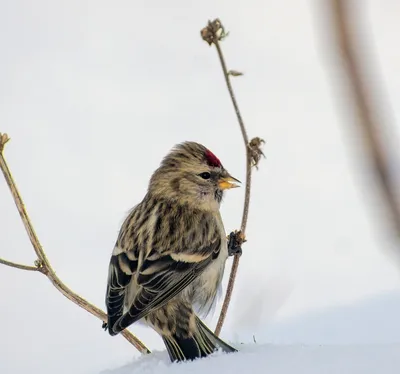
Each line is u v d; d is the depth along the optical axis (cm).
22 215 742
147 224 741
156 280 695
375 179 184
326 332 889
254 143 721
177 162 791
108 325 654
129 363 611
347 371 473
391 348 503
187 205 779
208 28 692
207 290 749
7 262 737
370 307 955
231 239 770
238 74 707
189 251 726
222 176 793
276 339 871
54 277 736
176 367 543
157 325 673
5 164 745
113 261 723
